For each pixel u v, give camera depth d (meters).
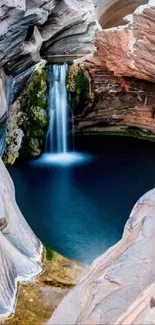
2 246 6.88
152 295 3.97
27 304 6.48
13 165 13.02
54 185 11.70
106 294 4.26
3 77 11.17
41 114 13.37
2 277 6.53
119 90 14.38
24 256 7.36
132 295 4.13
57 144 14.50
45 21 12.21
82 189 11.59
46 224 9.53
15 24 10.36
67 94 14.20
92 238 8.99
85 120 15.17
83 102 14.58
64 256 8.13
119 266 4.59
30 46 11.91
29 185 11.72
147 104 14.39
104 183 12.01
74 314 4.16
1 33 9.93
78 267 7.75
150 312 3.77
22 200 10.76
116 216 10.02
